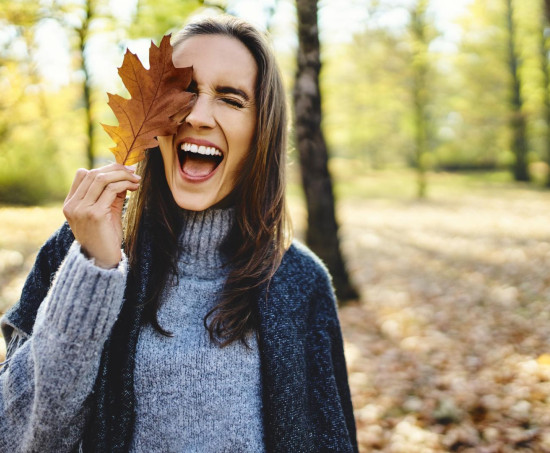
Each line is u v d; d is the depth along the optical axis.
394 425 3.67
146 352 1.15
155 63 1.01
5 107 12.75
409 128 23.02
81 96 13.98
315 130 6.12
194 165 1.21
